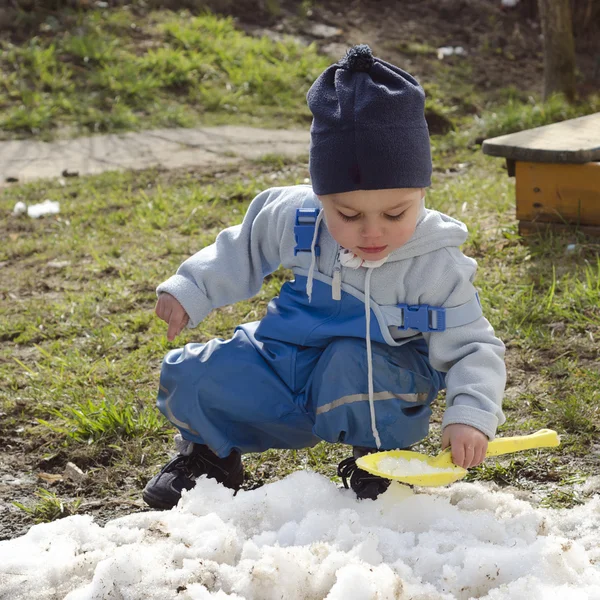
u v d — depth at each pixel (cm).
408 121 205
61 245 534
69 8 1113
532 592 175
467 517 209
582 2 1204
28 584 191
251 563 189
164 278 461
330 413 224
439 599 179
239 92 1001
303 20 1210
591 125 505
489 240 466
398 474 204
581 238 444
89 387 338
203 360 234
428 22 1245
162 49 1055
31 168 754
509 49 1186
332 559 187
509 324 362
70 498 265
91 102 945
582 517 220
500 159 725
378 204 205
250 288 246
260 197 247
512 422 288
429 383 233
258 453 278
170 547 197
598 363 328
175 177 704
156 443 290
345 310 226
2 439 304
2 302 449
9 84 955
